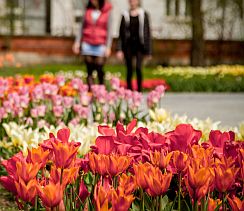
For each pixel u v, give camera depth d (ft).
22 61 137.18
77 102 33.86
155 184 10.69
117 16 147.33
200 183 10.77
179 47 139.54
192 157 12.88
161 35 145.18
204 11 140.56
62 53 138.00
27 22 145.07
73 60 137.90
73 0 145.48
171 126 22.91
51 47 138.00
